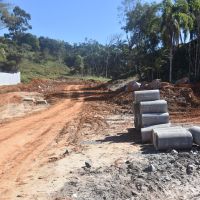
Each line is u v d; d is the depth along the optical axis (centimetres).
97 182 1119
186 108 2948
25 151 1620
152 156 1408
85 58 14600
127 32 7056
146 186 1073
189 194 1045
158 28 5309
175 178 1145
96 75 13675
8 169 1327
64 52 18688
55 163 1382
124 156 1441
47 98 4456
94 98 4278
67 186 1105
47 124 2423
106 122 2395
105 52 13275
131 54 7044
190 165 1227
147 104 1769
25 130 2200
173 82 4881
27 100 4019
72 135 1984
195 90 3456
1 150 1645
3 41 12344
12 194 1064
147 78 6150
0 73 6706
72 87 7000
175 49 5400
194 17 4891
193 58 5459
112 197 1002
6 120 2677
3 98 4216
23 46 15138
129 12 6906
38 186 1124
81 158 1442
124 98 3559
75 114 2931
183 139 1470
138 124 1947
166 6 4588
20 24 16150
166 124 1748
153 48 5866
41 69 12781
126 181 1119
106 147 1630
